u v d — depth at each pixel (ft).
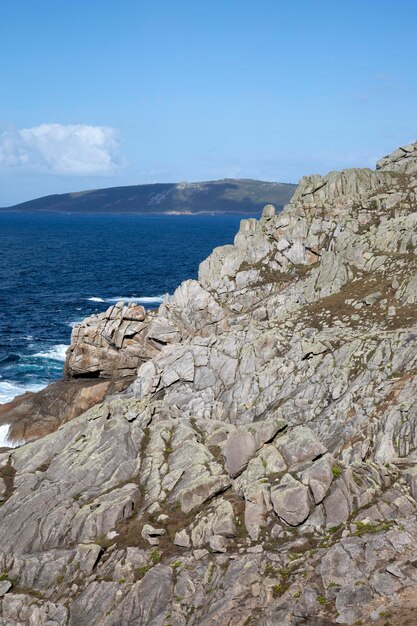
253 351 175.52
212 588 84.69
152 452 122.93
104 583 91.61
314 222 238.89
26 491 119.75
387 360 147.33
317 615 74.28
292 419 147.43
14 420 196.24
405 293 183.11
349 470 95.35
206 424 136.26
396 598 73.31
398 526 84.79
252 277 235.20
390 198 235.40
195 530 95.55
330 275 212.64
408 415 112.06
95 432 132.26
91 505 108.27
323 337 169.27
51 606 91.20
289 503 91.61
